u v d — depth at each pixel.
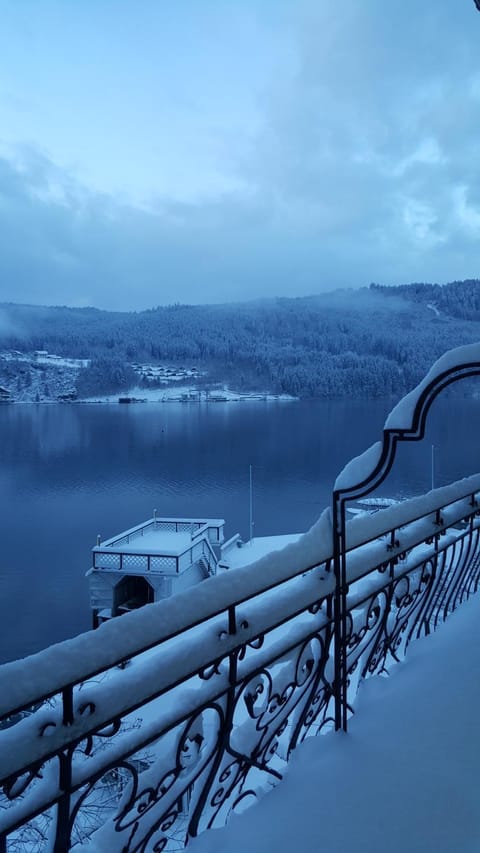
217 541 21.08
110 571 16.77
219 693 1.49
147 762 2.92
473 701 2.15
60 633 19.83
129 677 1.23
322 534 1.85
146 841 1.43
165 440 74.25
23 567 26.95
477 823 1.53
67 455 65.12
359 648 2.28
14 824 1.04
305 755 1.90
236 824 1.58
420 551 2.77
